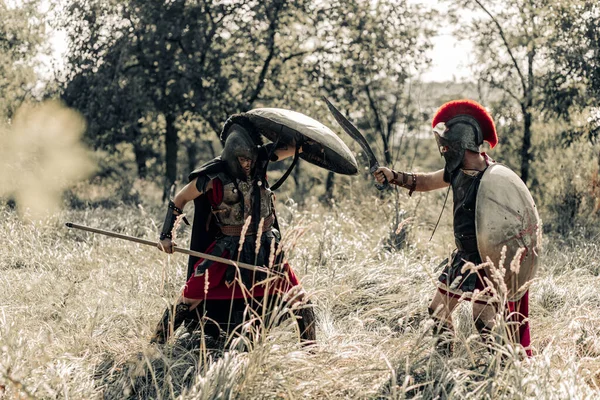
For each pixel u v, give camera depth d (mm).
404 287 6168
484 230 4227
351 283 6430
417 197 10289
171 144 22062
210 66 19078
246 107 19234
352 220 9234
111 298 5742
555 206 12680
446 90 20141
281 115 4617
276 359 3910
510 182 4297
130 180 18391
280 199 20172
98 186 16828
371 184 11977
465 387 3807
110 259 7504
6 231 8633
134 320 5117
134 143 25016
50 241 8602
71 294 5816
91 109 18594
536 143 18703
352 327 5324
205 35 18797
